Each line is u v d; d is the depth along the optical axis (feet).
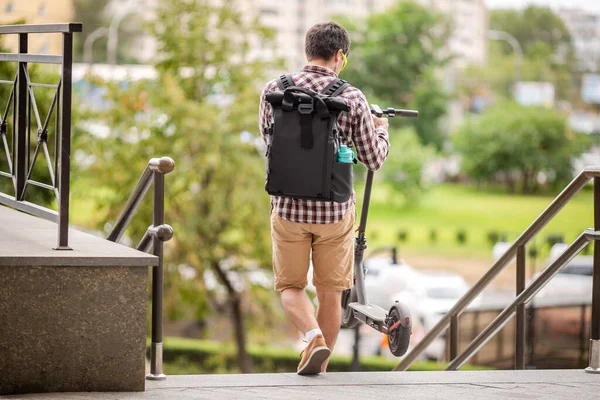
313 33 22.65
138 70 111.45
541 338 51.29
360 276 25.81
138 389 20.49
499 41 422.82
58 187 21.67
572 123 355.77
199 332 136.26
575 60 401.90
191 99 105.40
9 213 29.91
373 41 320.50
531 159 320.50
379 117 24.27
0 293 19.53
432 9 337.72
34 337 19.80
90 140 99.04
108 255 20.21
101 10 308.60
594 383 22.35
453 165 341.41
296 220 22.43
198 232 96.58
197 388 20.89
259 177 96.78
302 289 23.41
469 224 283.59
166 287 96.37
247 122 98.78
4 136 26.81
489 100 358.23
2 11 71.41
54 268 19.86
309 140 21.49
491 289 174.70
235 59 106.22
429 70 325.01
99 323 20.20
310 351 22.30
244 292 100.37
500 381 22.43
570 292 93.25
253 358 112.57
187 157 97.60
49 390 19.95
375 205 309.42
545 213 26.02
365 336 112.98
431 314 110.63
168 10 105.70
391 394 20.66
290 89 21.66
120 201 99.19
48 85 22.82
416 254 241.96
